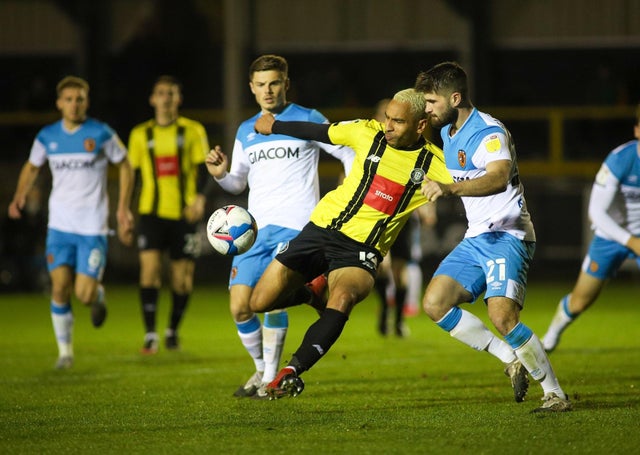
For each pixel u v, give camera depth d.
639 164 25.22
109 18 78.25
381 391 23.98
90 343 36.34
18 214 30.12
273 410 21.09
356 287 19.64
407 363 29.81
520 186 20.41
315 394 23.53
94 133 29.28
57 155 29.20
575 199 67.19
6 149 78.38
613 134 77.88
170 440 17.86
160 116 34.44
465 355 31.86
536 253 67.75
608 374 26.53
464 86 19.62
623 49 79.12
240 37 73.12
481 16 75.56
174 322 34.03
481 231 20.39
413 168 20.12
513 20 75.38
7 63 83.06
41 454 16.80
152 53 83.25
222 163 22.55
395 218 20.19
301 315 47.22
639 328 39.69
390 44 76.69
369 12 76.75
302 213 22.55
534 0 75.00
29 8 77.81
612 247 26.84
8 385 25.52
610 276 27.42
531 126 80.62
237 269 22.66
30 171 29.91
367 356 31.70
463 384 25.12
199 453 16.67
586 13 74.69
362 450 16.73
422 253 64.25
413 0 76.25
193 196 34.34
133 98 82.38
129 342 36.66
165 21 79.38
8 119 77.38
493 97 79.94
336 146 22.34
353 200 20.23
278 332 22.61
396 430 18.52
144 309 33.31
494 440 17.41
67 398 23.17
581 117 74.44
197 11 79.69
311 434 18.23
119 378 26.81
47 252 29.45
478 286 20.53
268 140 22.66
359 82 83.12
